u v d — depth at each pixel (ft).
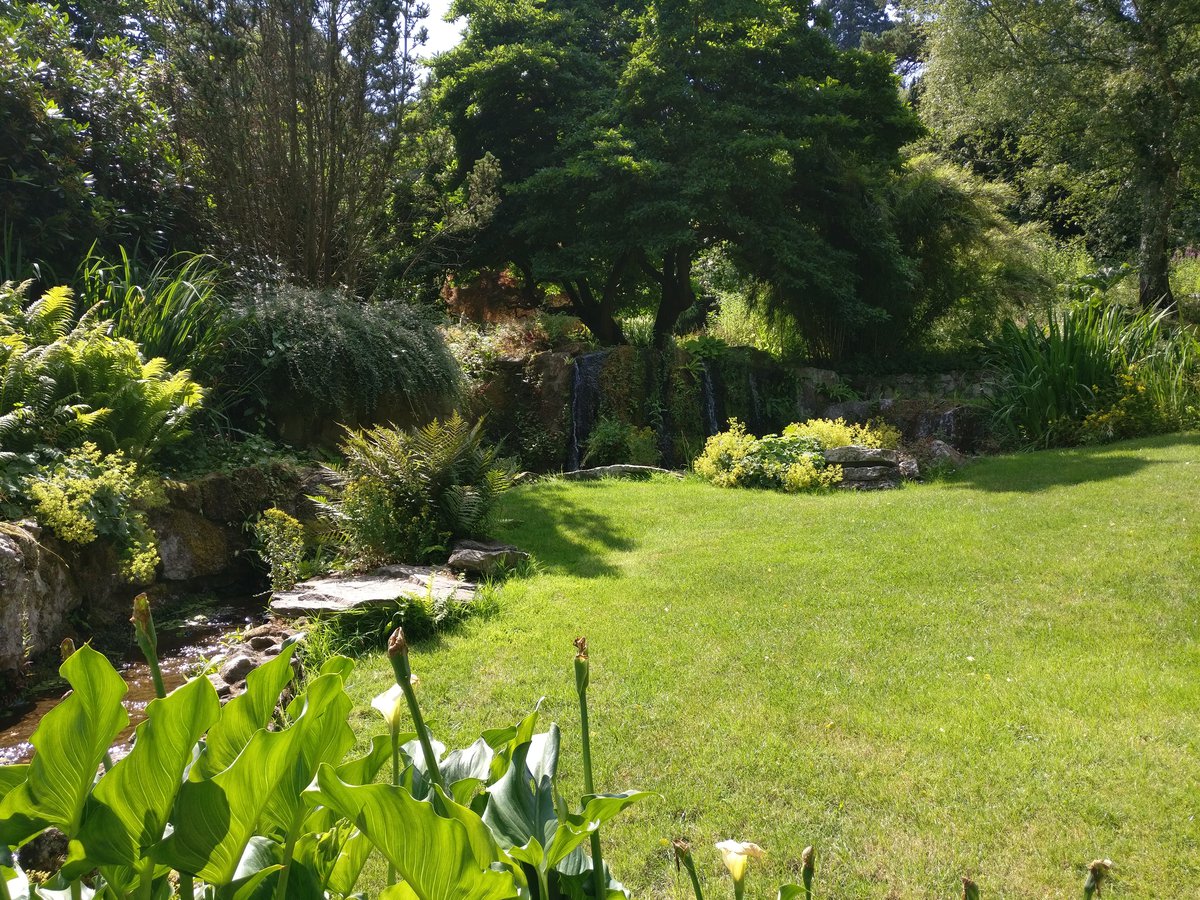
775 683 14.10
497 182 54.75
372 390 32.55
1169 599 17.40
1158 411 41.39
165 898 4.14
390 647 3.91
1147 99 58.54
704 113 52.54
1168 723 12.12
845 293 54.39
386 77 38.50
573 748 11.99
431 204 50.11
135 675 16.07
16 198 28.73
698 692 13.79
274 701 4.02
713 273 77.20
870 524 26.03
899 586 19.48
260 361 29.94
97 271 27.71
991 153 83.25
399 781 4.07
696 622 17.34
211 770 3.95
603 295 59.57
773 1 54.13
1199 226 62.28
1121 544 21.43
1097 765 11.07
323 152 37.81
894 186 60.23
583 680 4.53
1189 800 10.12
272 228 37.78
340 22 37.63
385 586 18.69
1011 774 10.94
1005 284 61.82
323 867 4.81
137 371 21.95
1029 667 14.43
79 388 20.70
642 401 47.57
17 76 29.50
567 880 4.50
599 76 57.52
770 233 53.78
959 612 17.47
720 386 50.52
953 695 13.38
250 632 17.44
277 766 3.58
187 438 24.66
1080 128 63.67
